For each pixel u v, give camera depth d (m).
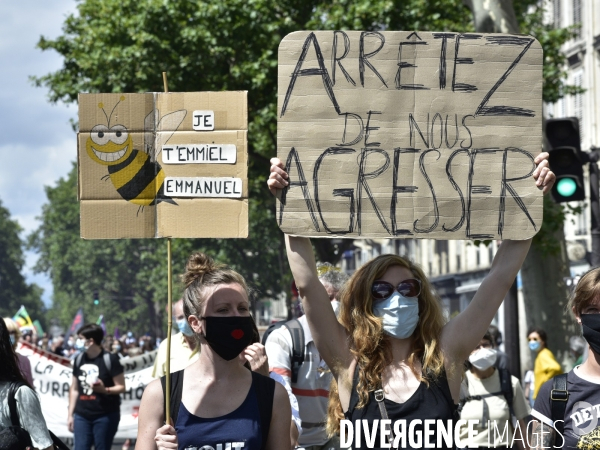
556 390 5.12
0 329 5.70
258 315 90.56
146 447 4.66
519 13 28.61
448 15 26.42
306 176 5.02
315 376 6.69
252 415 4.64
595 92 38.09
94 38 29.72
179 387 4.69
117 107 5.31
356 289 4.87
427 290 4.86
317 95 5.04
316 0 27.33
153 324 100.75
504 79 5.04
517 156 5.02
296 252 4.99
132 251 94.44
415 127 5.04
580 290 5.14
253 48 28.08
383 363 4.74
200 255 5.12
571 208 17.92
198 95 5.27
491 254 52.44
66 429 14.98
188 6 27.59
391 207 5.00
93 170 5.31
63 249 105.38
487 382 8.53
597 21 38.03
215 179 5.25
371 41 5.05
